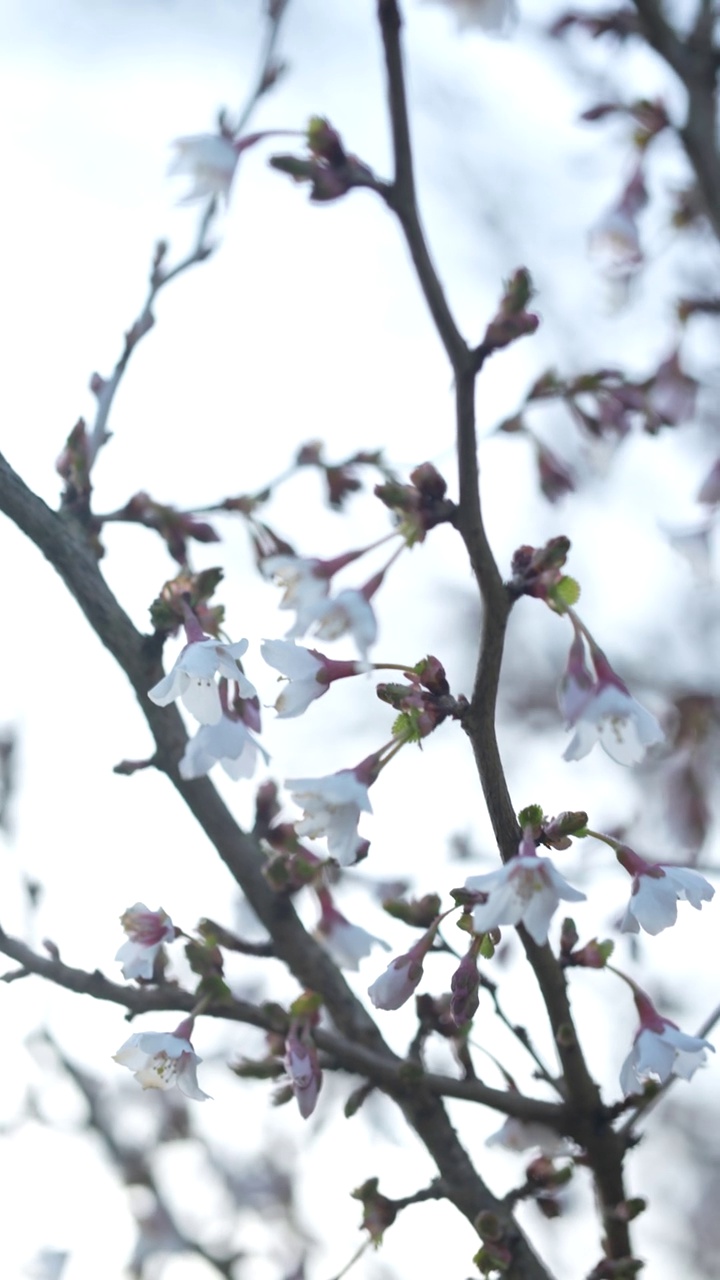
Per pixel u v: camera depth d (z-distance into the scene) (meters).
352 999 1.28
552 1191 1.25
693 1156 2.55
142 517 1.29
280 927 1.28
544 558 1.18
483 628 1.17
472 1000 1.17
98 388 1.31
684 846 1.47
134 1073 1.21
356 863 1.18
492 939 1.18
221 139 1.22
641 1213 1.23
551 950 1.21
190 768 1.23
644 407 1.40
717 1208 2.52
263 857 1.28
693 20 1.44
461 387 1.16
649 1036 1.20
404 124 1.16
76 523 1.28
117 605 1.27
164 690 1.22
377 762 1.18
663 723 1.51
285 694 1.19
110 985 1.24
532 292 1.16
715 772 1.54
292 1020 1.24
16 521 1.27
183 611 1.24
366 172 1.16
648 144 1.46
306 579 1.23
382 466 1.35
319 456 1.34
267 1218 2.05
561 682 1.19
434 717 1.18
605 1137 1.24
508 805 1.18
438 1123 1.25
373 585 1.22
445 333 1.16
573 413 1.40
